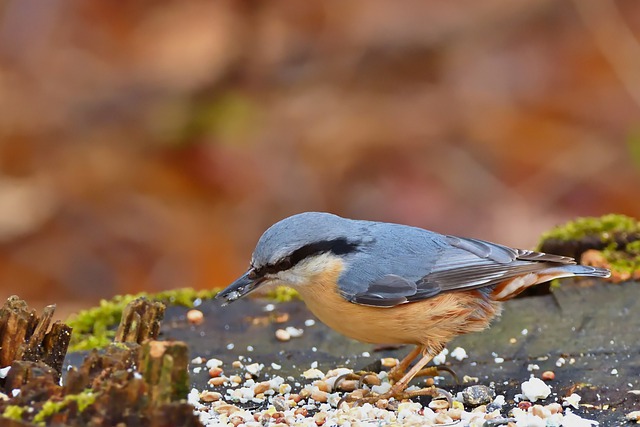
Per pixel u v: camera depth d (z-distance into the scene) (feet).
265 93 49.32
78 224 43.57
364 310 22.15
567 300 25.67
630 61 48.91
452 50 52.16
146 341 15.80
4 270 41.70
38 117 47.55
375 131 47.52
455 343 24.35
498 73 50.93
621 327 24.26
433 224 43.75
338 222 22.84
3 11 51.78
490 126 48.06
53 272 41.88
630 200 43.80
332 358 24.31
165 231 43.29
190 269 42.24
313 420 20.20
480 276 22.45
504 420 19.67
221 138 46.68
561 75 50.55
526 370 22.79
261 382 22.84
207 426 19.60
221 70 49.37
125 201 44.57
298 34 52.03
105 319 26.45
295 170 45.88
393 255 22.41
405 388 22.15
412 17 53.11
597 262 26.99
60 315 39.78
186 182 45.37
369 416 20.33
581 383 21.79
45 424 15.47
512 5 53.83
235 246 42.86
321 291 22.36
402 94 49.98
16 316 18.58
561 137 47.32
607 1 50.24
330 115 48.14
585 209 43.80
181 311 26.86
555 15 53.06
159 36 51.11
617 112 48.06
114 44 51.26
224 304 23.91
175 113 47.44
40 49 50.78
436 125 48.29
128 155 46.11
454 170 45.98
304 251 22.17
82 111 47.98
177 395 15.58
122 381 15.62
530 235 42.42
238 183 45.27
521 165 46.21
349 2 53.83
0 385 17.34
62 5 52.16
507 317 25.23
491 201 44.29
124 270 42.19
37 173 45.68
